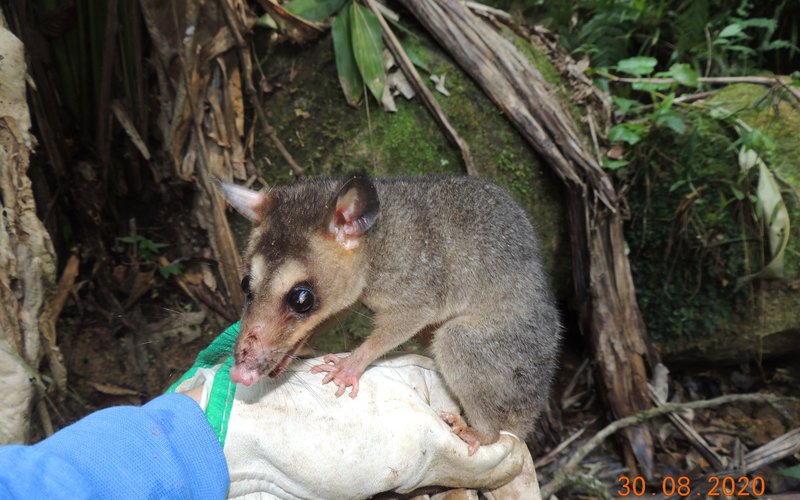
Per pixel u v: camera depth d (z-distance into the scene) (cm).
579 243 45
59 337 39
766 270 45
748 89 49
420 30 44
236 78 41
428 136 43
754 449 44
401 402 26
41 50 39
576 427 46
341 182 32
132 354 40
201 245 43
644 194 47
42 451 19
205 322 42
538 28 49
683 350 48
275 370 27
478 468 28
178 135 41
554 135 43
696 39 52
